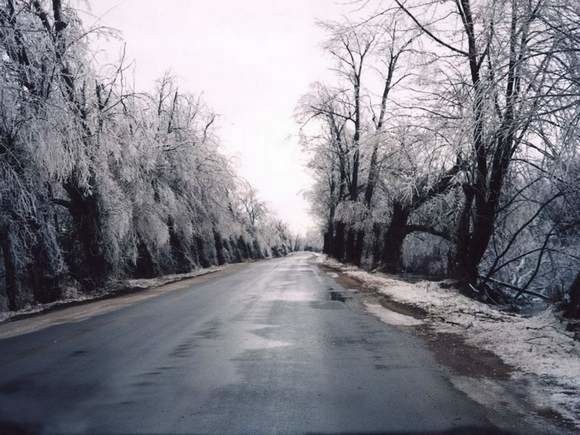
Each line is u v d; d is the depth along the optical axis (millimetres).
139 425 4559
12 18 15781
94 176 19766
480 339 8477
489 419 4688
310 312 12141
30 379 6203
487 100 11086
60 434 4348
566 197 14492
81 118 18344
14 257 16891
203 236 43562
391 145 20375
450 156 14250
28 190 16047
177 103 35562
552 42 10164
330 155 39594
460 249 17344
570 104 9297
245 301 14727
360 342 8406
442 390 5617
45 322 11703
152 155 26531
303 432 4375
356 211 31641
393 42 16422
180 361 7082
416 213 27109
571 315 9844
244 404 5148
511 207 20078
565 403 5145
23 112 15328
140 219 26562
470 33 13781
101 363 7035
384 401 5230
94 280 20125
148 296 17562
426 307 12594
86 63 18922
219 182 41062
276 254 139000
